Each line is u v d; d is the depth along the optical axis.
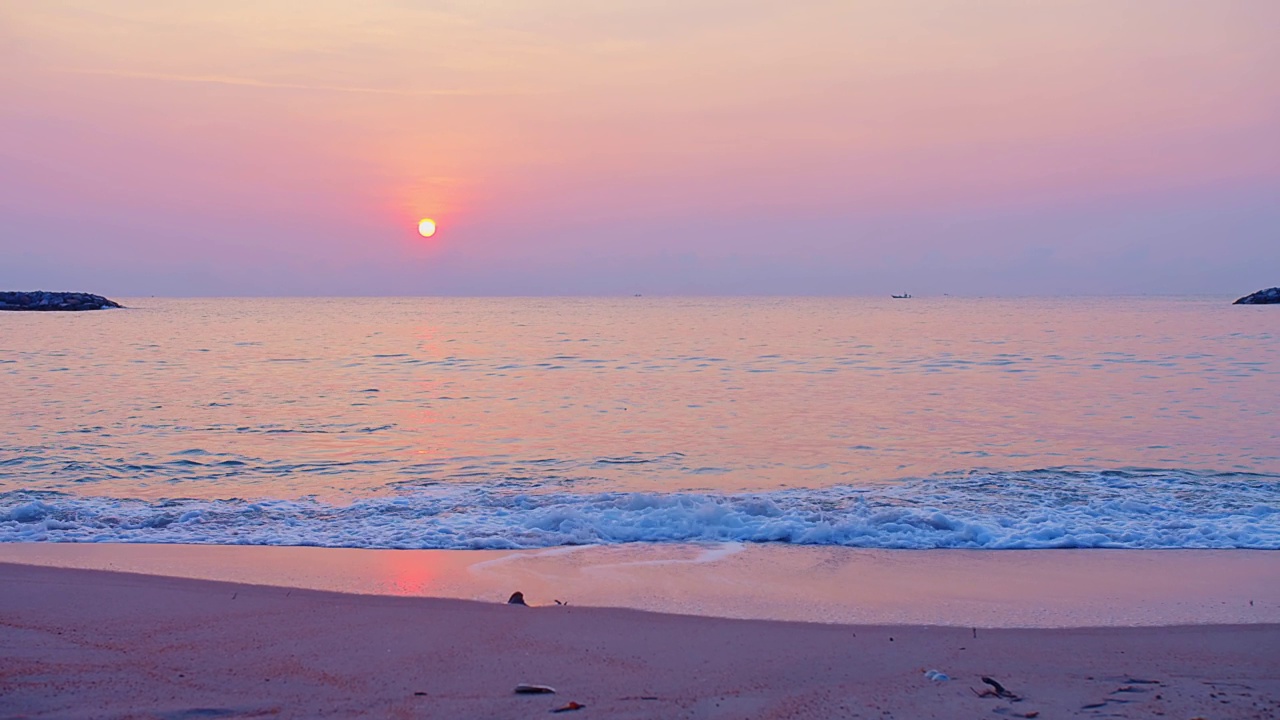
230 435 19.12
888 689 5.66
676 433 19.55
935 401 24.72
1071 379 29.91
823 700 5.45
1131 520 11.51
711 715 5.16
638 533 10.72
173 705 5.21
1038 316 92.69
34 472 15.07
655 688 5.65
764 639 6.79
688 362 37.69
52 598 7.71
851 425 20.56
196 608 7.48
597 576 8.89
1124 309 119.25
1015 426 20.30
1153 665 6.20
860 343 49.62
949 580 8.80
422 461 16.45
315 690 5.54
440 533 10.73
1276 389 26.48
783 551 10.02
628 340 54.12
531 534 10.66
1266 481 14.15
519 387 28.56
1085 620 7.42
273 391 27.19
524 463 16.30
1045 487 13.77
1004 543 10.34
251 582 8.45
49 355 40.94
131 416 21.58
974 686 5.71
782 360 38.47
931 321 81.75
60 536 10.50
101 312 116.31
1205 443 17.94
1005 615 7.55
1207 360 36.25
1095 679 5.88
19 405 23.33
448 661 6.19
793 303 193.88
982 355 40.22
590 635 6.85
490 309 147.12
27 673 5.77
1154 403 23.83
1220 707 5.29
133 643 6.51
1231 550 10.02
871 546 10.27
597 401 25.03
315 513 11.88
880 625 7.21
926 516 11.17
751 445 18.06
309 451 17.38
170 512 11.83
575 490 13.91
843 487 13.94
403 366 36.12
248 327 73.56
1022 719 5.12
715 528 10.84
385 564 9.32
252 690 5.52
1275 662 6.27
